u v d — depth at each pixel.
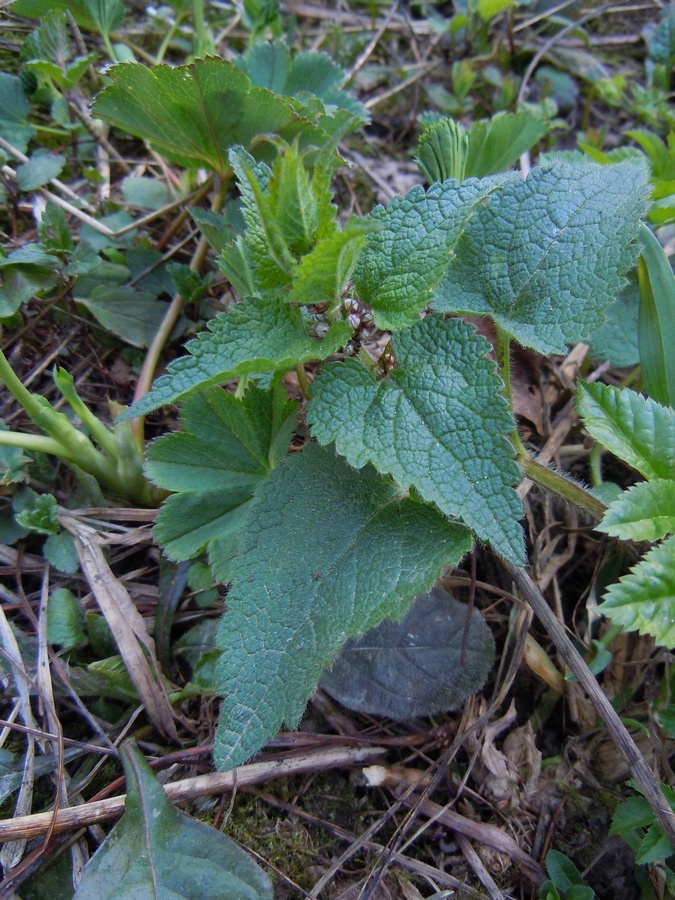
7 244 0.23
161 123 0.20
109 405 0.20
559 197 0.16
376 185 0.28
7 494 0.19
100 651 0.17
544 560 0.20
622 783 0.17
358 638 0.17
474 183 0.14
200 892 0.14
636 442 0.16
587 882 0.16
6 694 0.16
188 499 0.16
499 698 0.17
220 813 0.15
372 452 0.13
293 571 0.14
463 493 0.13
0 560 0.18
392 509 0.15
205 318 0.22
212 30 0.30
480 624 0.18
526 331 0.16
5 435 0.17
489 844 0.16
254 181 0.12
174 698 0.17
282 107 0.19
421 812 0.16
